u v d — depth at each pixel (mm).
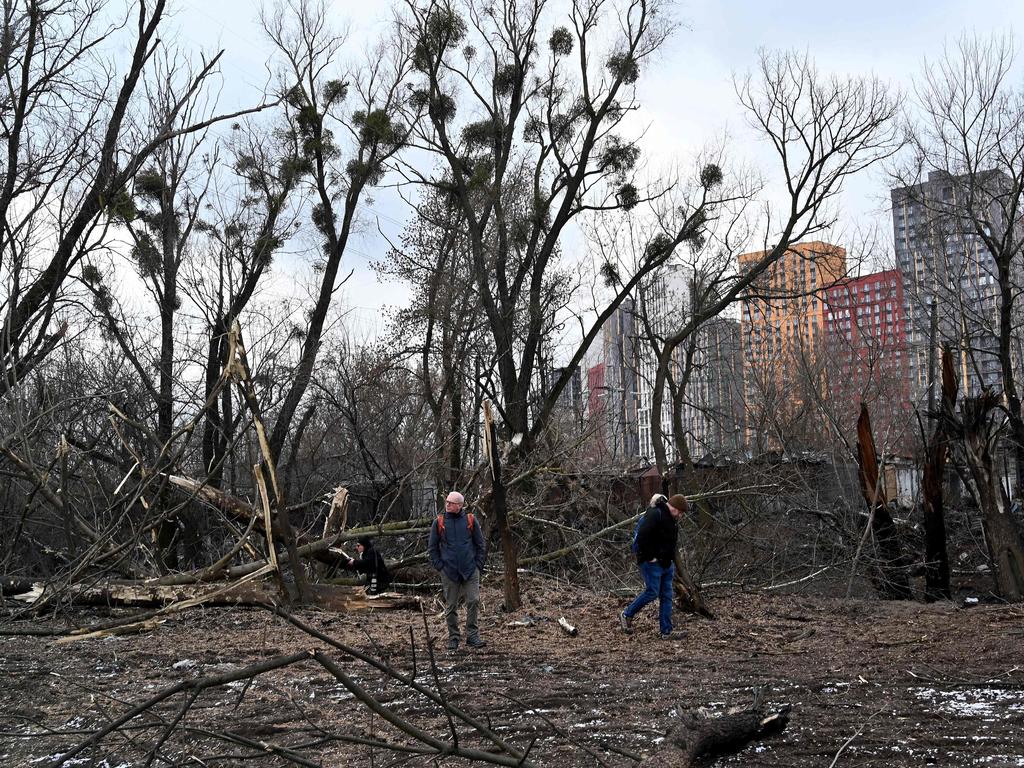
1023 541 16250
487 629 11156
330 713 6648
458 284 26078
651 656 9344
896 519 21875
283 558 13992
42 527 16984
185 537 19062
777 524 19109
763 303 28953
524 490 18062
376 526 15086
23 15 14930
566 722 6336
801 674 8109
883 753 5367
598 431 21984
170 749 5789
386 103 26812
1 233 14148
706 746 4727
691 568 16859
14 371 12820
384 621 11812
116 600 11625
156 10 16578
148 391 20359
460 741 5898
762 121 24375
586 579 16891
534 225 26578
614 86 26281
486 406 13156
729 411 31562
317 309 24891
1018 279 27859
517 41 27297
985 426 16906
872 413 30922
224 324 23625
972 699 6828
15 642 9688
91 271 20469
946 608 13094
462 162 26703
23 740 6098
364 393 25281
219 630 10617
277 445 22750
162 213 24297
